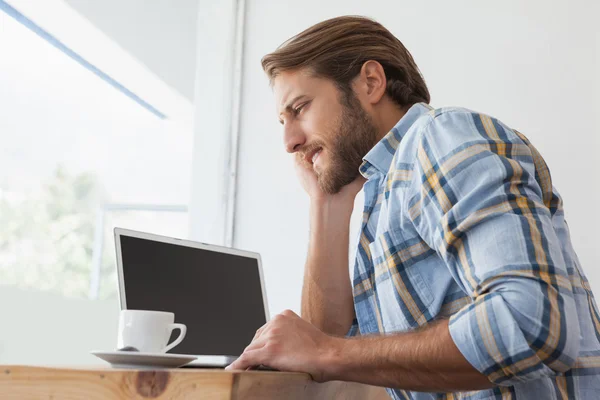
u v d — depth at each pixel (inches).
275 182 105.2
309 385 31.0
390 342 31.2
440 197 33.8
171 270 60.7
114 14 117.7
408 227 38.7
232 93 109.3
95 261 110.3
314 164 54.2
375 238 43.8
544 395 33.3
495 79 98.8
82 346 95.3
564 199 93.5
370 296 44.8
